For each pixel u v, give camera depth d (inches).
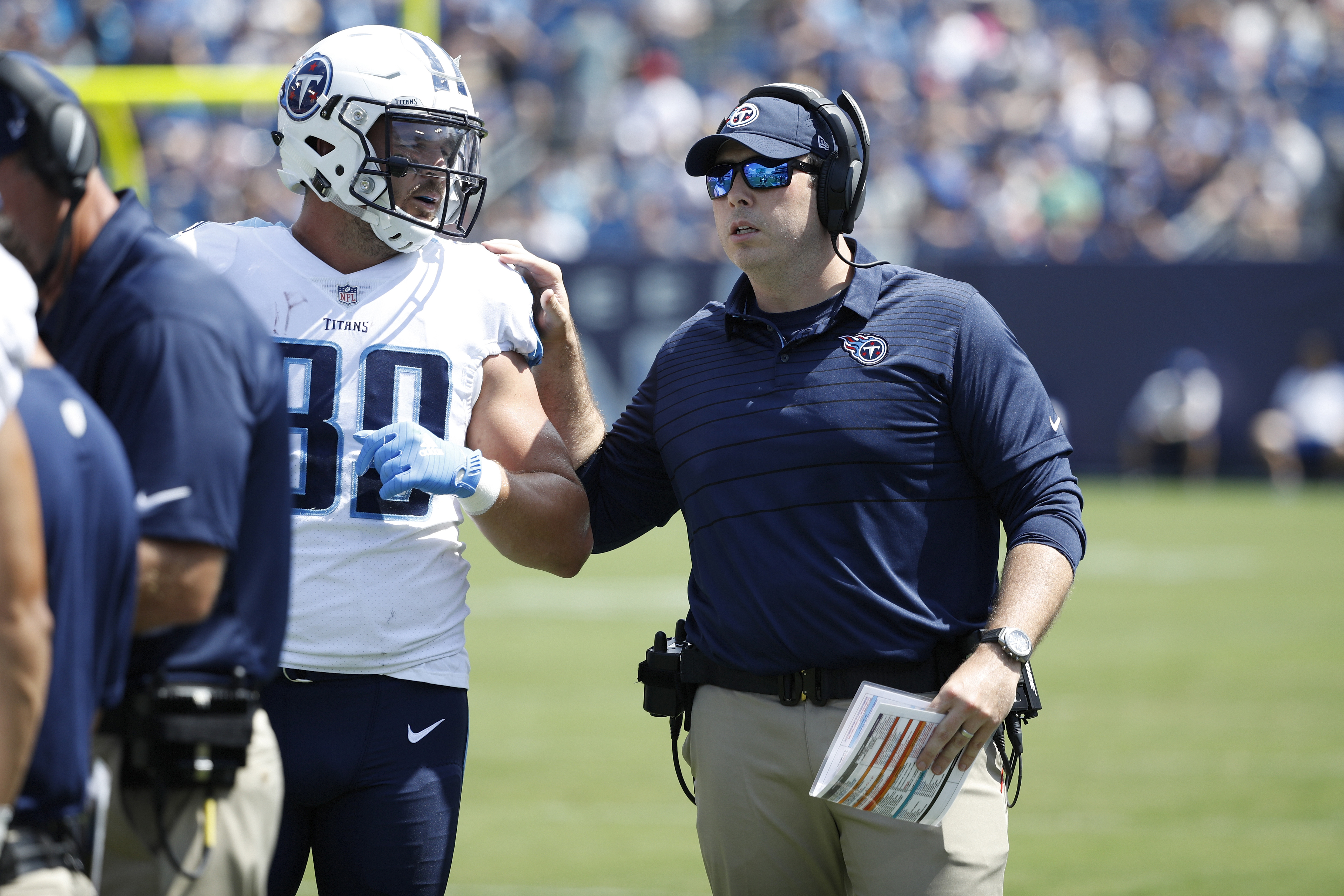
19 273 290.0
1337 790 829.8
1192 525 2071.9
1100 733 965.2
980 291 2504.9
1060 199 2800.2
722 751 441.1
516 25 2923.2
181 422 317.4
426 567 436.1
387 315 438.6
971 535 440.5
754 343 452.4
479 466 418.6
